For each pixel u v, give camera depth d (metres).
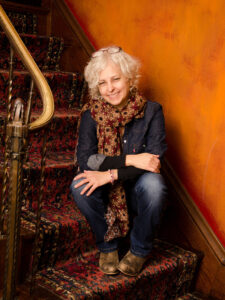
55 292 1.67
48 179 2.15
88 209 1.82
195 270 2.24
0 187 1.92
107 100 1.89
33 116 2.38
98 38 2.84
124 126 1.95
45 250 1.83
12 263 1.42
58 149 2.55
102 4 2.78
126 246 2.15
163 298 2.08
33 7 3.10
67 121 2.54
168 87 2.38
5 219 1.82
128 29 2.61
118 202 1.91
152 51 2.46
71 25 2.98
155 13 2.42
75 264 1.95
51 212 2.07
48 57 2.99
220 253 2.18
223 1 2.07
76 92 2.89
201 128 2.23
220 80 2.12
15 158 1.35
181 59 2.29
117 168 1.84
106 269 1.86
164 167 2.40
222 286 2.16
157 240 2.40
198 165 2.26
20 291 1.67
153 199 1.77
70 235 1.93
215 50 2.13
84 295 1.66
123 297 1.83
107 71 1.82
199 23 2.19
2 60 2.71
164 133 1.96
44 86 1.65
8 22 1.83
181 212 2.33
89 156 1.91
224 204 2.15
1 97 2.49
